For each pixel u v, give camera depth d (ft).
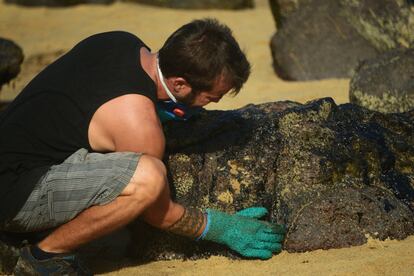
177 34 33.01
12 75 63.00
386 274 32.45
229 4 105.40
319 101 38.63
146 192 31.99
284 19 69.87
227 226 34.27
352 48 66.28
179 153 37.50
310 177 36.42
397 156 38.58
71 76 33.71
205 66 32.42
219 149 37.50
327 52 66.85
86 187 32.35
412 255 33.96
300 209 35.78
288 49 68.23
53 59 85.40
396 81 51.78
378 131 38.58
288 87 64.18
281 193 36.58
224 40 32.78
